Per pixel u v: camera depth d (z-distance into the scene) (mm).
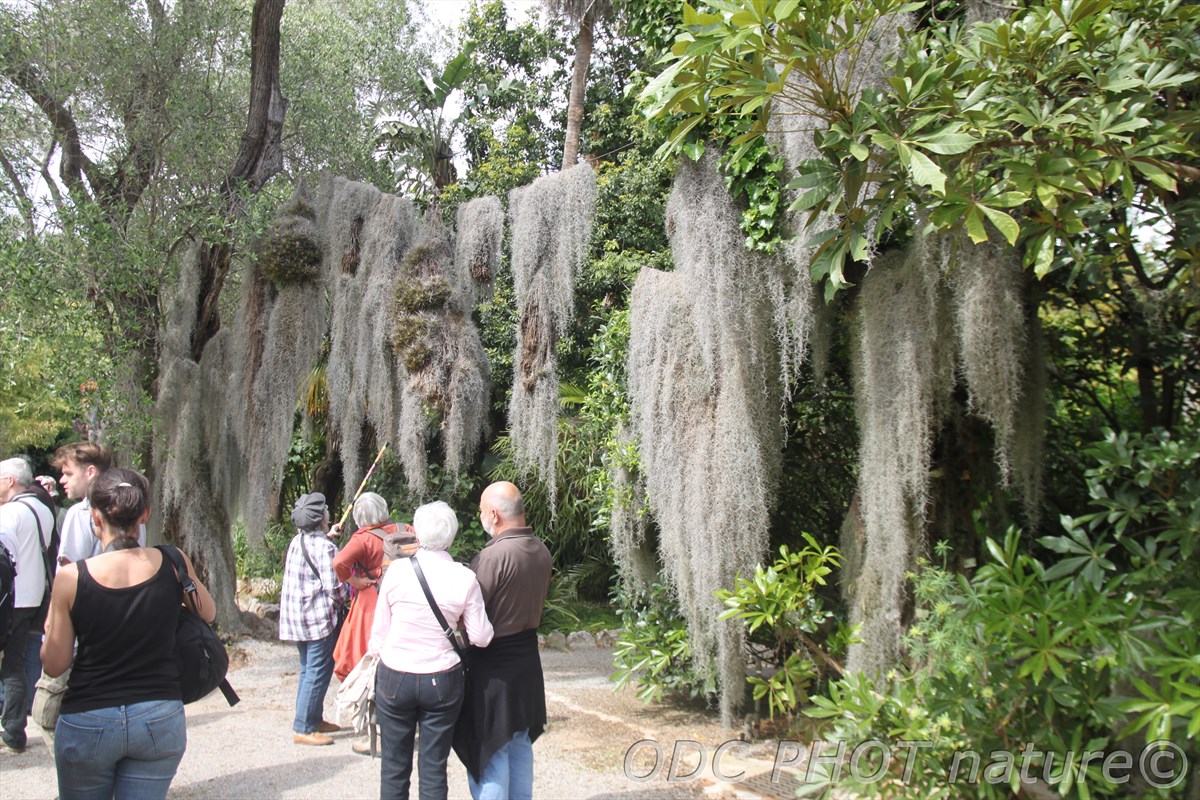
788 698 4305
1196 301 3834
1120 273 4312
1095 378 4707
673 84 3496
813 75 3410
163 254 6941
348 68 10383
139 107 7148
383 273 6145
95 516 2768
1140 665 2879
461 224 6152
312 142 9188
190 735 4852
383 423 6152
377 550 4621
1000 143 3398
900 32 3852
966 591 3451
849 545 4500
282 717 5223
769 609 4027
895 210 3424
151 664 2631
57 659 2562
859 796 3420
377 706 3246
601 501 5980
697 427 4477
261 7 6980
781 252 4285
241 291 6723
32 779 4117
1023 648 3123
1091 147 3275
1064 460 4562
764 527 4363
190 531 6734
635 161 11609
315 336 6516
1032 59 3369
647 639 5180
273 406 6352
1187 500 3254
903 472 3836
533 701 3320
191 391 6727
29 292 5949
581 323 9961
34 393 9031
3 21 6672
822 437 5379
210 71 7715
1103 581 3289
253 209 6551
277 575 9062
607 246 10781
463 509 8727
